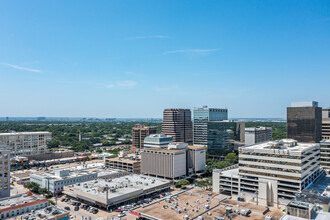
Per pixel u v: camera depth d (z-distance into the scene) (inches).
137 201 7386.8
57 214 5241.1
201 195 6609.3
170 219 5054.1
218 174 7834.6
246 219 5034.5
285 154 6624.0
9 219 5029.5
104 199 6569.9
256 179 7066.9
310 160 7234.3
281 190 6673.2
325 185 7244.1
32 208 5546.3
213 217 5147.6
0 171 6333.7
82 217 6181.1
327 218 4183.1
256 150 7091.5
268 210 5541.3
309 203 4584.2
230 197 6889.8
